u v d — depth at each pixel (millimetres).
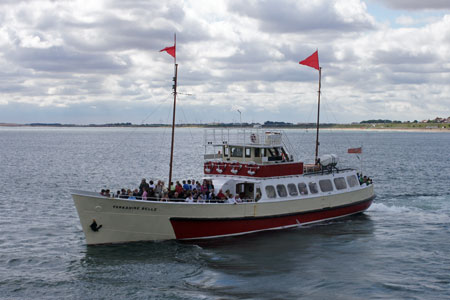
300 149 160625
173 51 37906
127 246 33500
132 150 159250
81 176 79375
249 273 28531
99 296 25078
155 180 74438
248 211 36312
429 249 33812
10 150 159125
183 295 25125
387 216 45156
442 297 25000
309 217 40688
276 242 35125
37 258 31391
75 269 29188
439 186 67562
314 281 27266
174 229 34188
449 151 158375
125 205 32781
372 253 32781
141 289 25969
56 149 166000
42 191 61500
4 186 66188
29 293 25562
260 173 37750
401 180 74688
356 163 107062
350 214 44812
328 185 42719
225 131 40906
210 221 34781
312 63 52000
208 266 29719
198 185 36938
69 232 38531
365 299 24781
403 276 28156
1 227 40188
